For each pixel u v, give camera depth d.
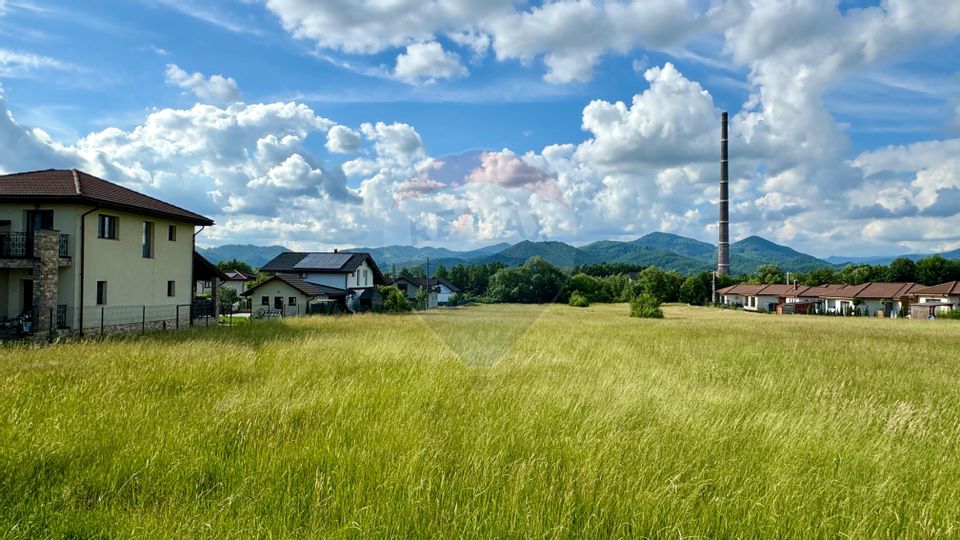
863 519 3.45
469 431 5.18
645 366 10.54
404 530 3.25
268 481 4.00
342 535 3.21
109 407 5.95
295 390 7.00
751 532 3.35
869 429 5.93
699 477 4.14
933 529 3.38
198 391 7.00
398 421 5.47
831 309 69.75
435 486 3.91
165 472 4.14
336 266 44.38
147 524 3.27
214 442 4.84
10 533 3.22
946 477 4.43
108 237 20.02
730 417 6.23
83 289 18.56
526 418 5.71
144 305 21.78
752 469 4.43
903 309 61.38
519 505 3.56
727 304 81.81
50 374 8.08
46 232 17.12
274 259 47.75
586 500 3.70
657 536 3.29
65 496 3.67
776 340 17.64
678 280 88.50
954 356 13.77
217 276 27.44
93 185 20.72
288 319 25.30
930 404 7.21
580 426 5.51
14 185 19.09
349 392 6.77
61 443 4.57
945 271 85.69
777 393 8.00
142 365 9.04
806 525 3.43
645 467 4.33
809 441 5.19
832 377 9.91
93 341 13.66
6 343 14.40
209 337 15.50
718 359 12.31
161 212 21.98
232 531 3.23
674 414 6.12
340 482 3.90
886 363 12.23
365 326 18.95
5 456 4.30
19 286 18.88
